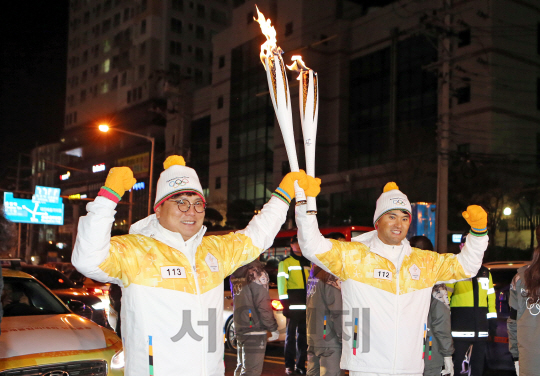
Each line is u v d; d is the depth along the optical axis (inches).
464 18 1103.0
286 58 1448.1
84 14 2768.2
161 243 107.1
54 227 2133.4
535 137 1088.8
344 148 1402.6
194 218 108.3
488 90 1045.2
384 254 136.0
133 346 101.8
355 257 134.6
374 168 1133.7
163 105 2065.7
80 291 354.3
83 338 177.2
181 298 103.2
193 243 109.4
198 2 2399.1
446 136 601.3
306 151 124.6
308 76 127.7
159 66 2273.6
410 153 1030.4
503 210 843.4
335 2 1482.5
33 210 1048.8
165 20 2303.2
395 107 1275.8
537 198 832.9
